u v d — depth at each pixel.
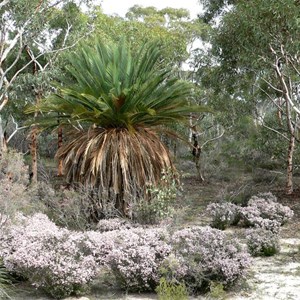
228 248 5.99
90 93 9.19
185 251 5.82
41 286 5.61
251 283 6.05
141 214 8.34
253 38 10.37
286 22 9.14
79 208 8.59
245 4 9.58
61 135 14.22
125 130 9.23
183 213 8.88
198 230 6.33
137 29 17.69
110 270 6.18
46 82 12.09
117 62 9.38
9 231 6.45
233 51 11.75
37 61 14.34
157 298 5.55
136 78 9.38
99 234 6.38
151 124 9.58
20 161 8.23
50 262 5.46
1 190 6.93
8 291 5.68
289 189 13.75
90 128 9.25
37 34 12.59
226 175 17.94
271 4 8.81
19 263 5.57
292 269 6.68
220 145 20.41
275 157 15.53
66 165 9.32
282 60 12.14
